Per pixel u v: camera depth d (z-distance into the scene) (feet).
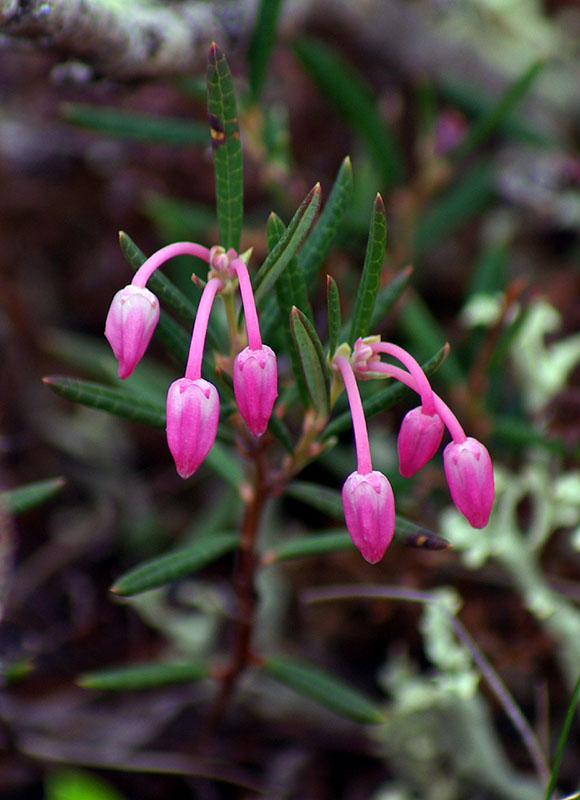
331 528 1.08
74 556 1.08
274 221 0.78
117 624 1.02
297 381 0.80
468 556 0.95
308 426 0.81
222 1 0.94
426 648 0.98
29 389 1.19
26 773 0.93
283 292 0.79
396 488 0.96
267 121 1.00
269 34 0.95
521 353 1.00
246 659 0.89
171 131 0.98
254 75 0.97
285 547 0.87
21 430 1.17
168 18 0.91
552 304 1.20
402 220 1.13
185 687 0.97
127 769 0.94
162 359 1.19
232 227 0.79
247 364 0.74
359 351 0.77
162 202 1.07
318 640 1.01
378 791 0.95
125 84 0.92
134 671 0.88
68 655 0.99
